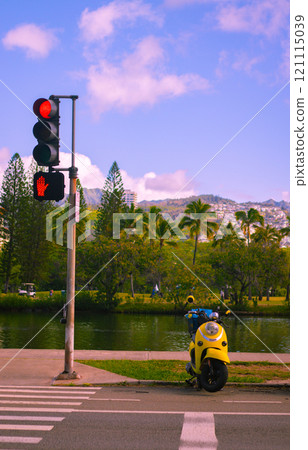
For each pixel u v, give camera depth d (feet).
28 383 35.14
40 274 281.95
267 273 227.61
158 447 19.58
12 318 177.88
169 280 211.20
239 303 219.00
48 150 35.81
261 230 304.50
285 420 24.23
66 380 35.88
